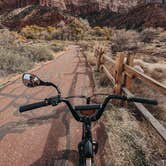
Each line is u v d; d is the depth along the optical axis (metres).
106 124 4.16
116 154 3.16
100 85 7.21
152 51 34.16
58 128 4.11
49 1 186.62
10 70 9.88
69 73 10.05
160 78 7.21
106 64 9.37
